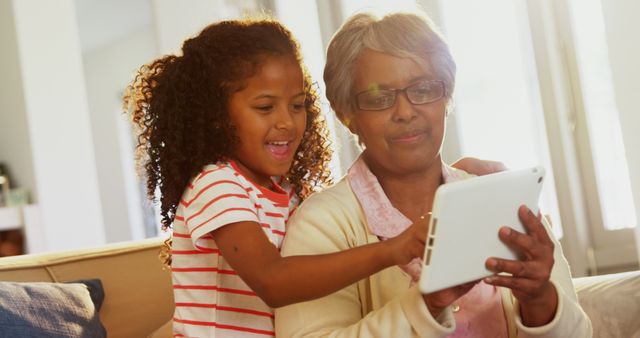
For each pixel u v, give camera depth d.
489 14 4.31
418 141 1.45
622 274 1.84
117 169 9.20
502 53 4.30
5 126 5.91
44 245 5.69
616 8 3.44
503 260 1.19
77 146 5.90
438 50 1.44
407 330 1.25
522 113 4.27
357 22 1.46
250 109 1.51
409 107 1.43
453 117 4.34
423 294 1.24
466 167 1.67
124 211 9.20
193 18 5.05
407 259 1.22
